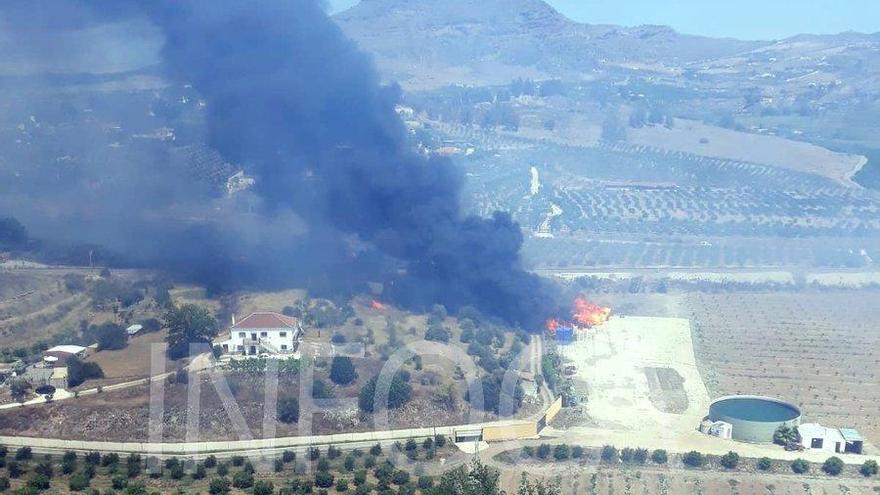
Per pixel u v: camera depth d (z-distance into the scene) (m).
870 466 98.38
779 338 144.00
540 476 95.75
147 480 92.44
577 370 126.38
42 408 103.50
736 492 93.75
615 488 93.81
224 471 93.94
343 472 95.44
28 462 95.50
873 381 127.19
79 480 89.31
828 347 140.62
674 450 102.06
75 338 126.12
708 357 134.75
